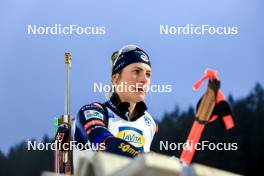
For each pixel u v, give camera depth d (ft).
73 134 24.85
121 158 9.66
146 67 25.43
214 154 114.11
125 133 25.55
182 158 16.29
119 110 25.45
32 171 113.39
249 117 133.28
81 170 9.98
